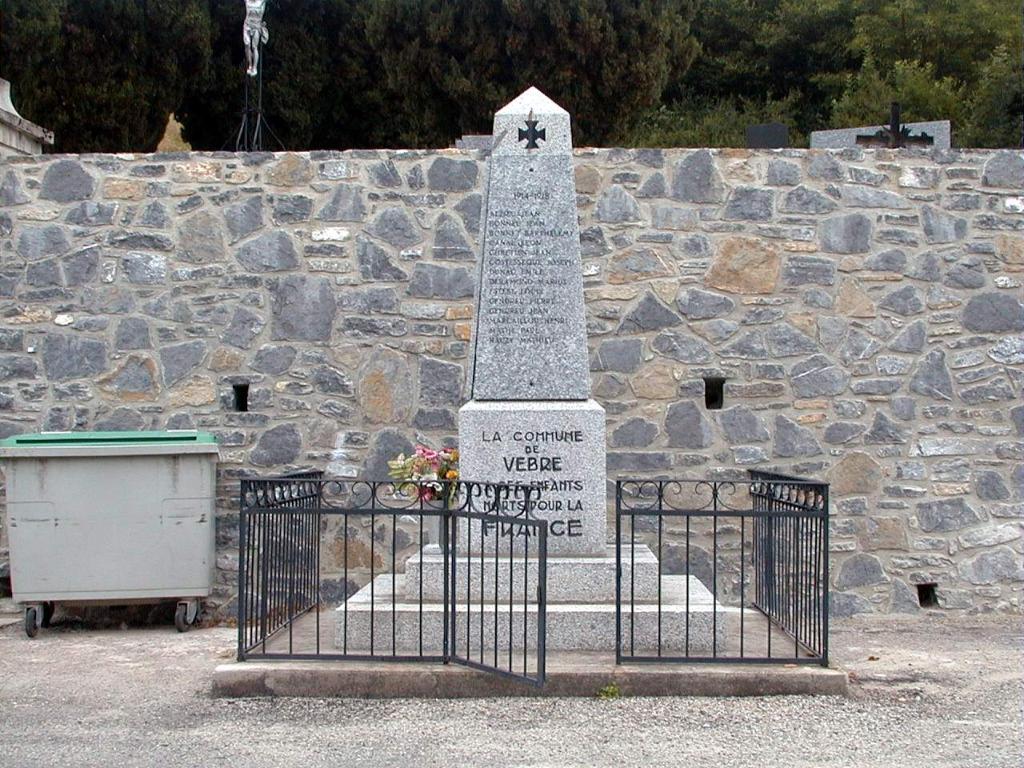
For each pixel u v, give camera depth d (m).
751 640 6.72
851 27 25.25
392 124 19.81
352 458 8.89
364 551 8.91
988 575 8.79
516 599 6.56
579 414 6.84
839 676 5.92
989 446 8.85
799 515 6.11
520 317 7.00
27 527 8.02
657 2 17.77
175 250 9.00
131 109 17.31
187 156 9.04
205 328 8.96
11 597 8.91
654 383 8.89
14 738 5.29
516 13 17.17
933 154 8.99
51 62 16.53
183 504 8.17
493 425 6.84
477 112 17.94
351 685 5.88
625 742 5.09
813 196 8.96
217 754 4.97
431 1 17.59
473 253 8.95
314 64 19.34
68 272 8.98
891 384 8.88
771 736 5.20
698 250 8.94
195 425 8.91
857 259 8.94
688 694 5.85
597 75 17.69
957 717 5.61
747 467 8.84
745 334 8.91
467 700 5.80
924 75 22.48
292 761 4.86
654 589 6.58
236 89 19.00
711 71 25.83
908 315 8.91
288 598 7.32
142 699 6.00
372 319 8.95
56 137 17.22
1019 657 7.18
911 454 8.85
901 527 8.81
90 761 4.91
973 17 24.53
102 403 8.93
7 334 8.96
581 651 6.29
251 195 9.02
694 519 8.85
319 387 8.93
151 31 17.28
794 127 23.50
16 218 9.01
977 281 8.94
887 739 5.18
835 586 8.79
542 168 7.05
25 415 8.91
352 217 8.99
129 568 8.11
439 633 6.31
